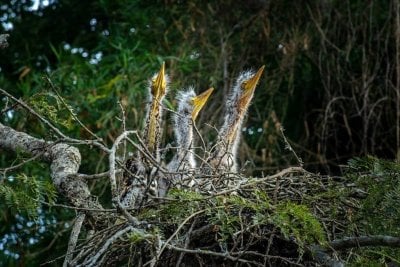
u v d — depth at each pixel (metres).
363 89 15.20
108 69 14.95
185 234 8.26
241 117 12.45
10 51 17.45
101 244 8.27
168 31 15.99
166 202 8.43
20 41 17.58
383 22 16.12
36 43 17.66
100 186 13.63
